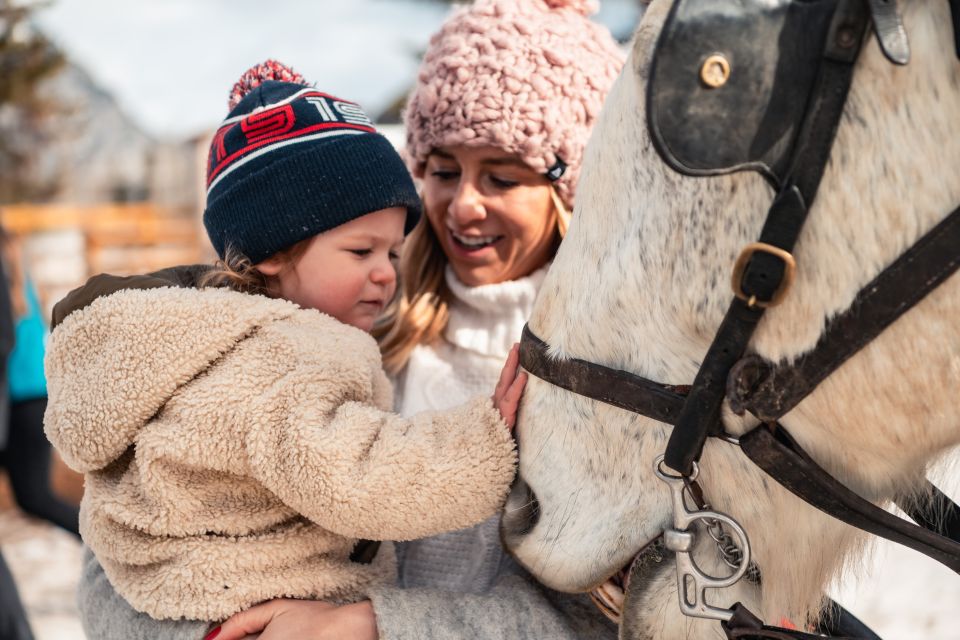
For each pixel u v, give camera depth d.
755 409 0.86
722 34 0.78
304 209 1.25
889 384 0.83
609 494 0.98
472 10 1.37
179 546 1.10
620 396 0.94
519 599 1.11
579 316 0.97
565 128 1.34
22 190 11.72
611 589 1.03
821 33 0.77
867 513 0.87
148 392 1.08
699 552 0.95
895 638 2.56
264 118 1.28
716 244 0.86
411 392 1.40
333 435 1.05
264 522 1.12
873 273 0.80
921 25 0.76
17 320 2.43
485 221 1.38
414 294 1.45
